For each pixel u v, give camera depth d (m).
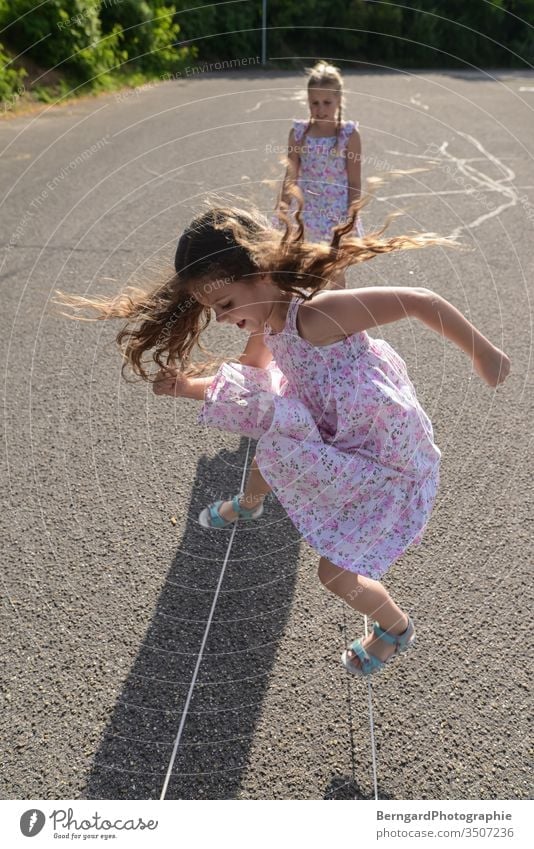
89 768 1.46
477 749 1.50
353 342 1.48
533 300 3.55
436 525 2.08
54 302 3.41
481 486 2.24
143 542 2.02
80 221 4.48
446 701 1.59
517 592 1.86
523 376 2.85
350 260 1.50
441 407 2.64
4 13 7.80
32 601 1.82
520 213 4.89
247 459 2.38
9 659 1.67
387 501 1.51
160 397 2.69
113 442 2.44
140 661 1.67
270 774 1.45
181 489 2.23
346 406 1.47
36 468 2.30
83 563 1.94
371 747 1.50
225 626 1.77
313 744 1.51
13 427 2.49
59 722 1.54
